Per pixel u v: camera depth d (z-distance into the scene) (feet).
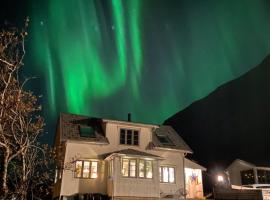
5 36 34.35
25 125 33.83
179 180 85.81
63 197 71.82
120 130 85.71
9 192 30.37
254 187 84.28
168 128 104.06
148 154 79.56
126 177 74.02
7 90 33.32
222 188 75.92
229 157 199.82
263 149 181.47
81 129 84.38
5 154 31.40
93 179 76.43
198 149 237.25
